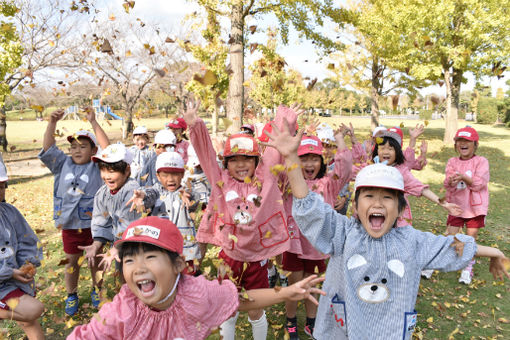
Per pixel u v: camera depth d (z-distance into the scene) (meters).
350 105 42.72
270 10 11.45
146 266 1.66
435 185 10.84
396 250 2.07
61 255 5.47
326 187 3.68
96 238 3.51
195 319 1.80
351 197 4.25
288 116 3.06
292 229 3.46
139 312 1.77
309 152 3.53
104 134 4.20
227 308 1.90
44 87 12.34
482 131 30.64
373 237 2.11
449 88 18.89
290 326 3.48
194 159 4.46
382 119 47.66
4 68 12.72
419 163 4.88
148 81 20.53
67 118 34.34
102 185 3.97
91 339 1.70
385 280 2.05
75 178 3.90
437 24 15.28
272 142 2.10
